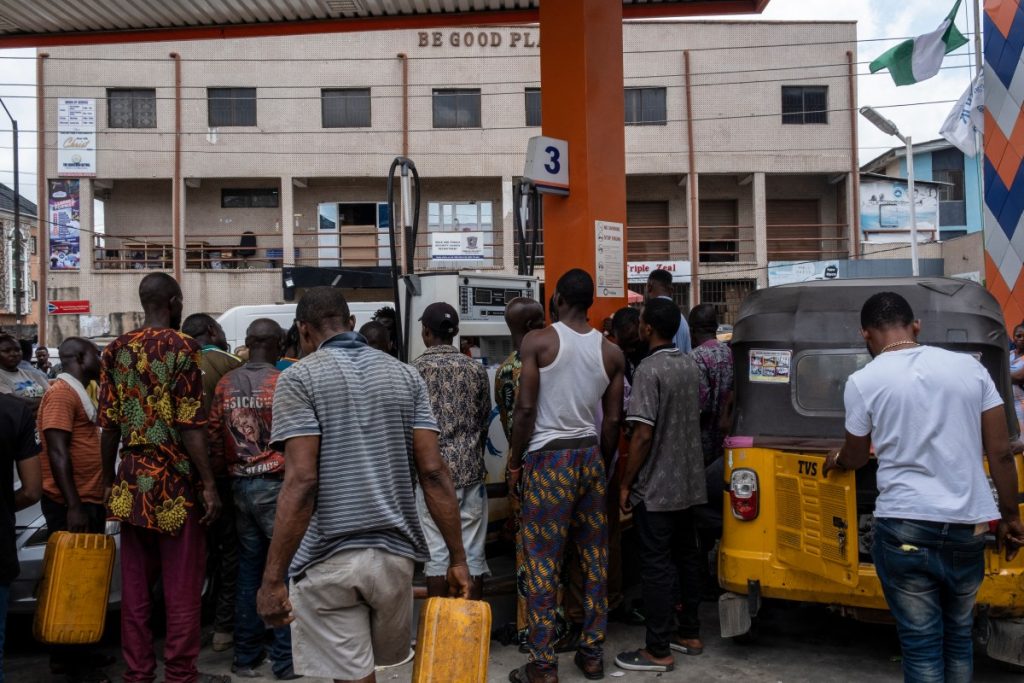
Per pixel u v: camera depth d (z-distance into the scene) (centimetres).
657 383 444
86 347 498
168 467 402
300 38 2712
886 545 330
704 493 459
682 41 2781
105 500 409
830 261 2717
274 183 2811
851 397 345
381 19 815
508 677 443
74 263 2673
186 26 821
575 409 430
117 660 498
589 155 536
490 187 2819
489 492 554
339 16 808
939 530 316
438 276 607
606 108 552
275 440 290
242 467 457
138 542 407
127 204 2788
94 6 765
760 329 476
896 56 1070
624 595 543
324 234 2745
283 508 282
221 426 470
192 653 407
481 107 2742
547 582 425
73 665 452
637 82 2778
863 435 343
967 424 323
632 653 455
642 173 2788
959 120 1023
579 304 442
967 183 3203
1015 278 626
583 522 440
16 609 497
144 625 407
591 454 433
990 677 433
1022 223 617
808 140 2792
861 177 2994
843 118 2792
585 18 534
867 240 2938
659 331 460
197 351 411
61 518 484
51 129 2675
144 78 2692
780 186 2906
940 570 320
